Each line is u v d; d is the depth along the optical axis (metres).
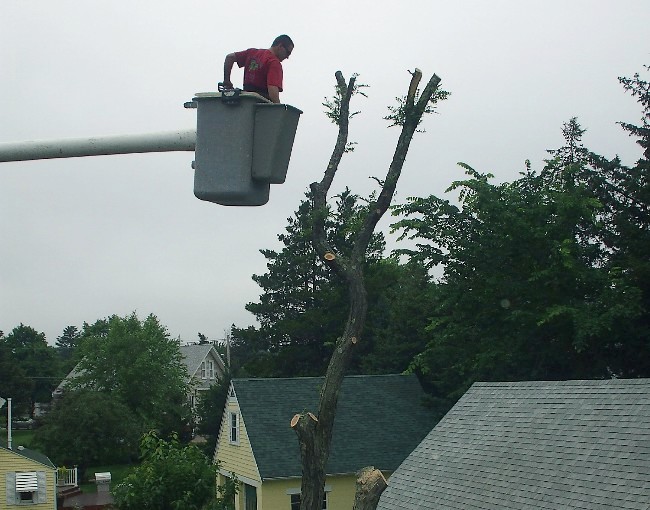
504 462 21.98
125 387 81.25
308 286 67.44
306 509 10.12
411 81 10.48
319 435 10.23
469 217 37.34
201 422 57.19
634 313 34.16
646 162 40.78
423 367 39.38
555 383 24.58
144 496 25.67
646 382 21.27
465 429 25.53
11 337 125.25
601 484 18.11
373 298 60.78
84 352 84.44
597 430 20.50
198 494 26.19
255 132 6.28
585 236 39.16
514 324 36.69
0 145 6.57
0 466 48.72
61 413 64.12
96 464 68.81
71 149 6.56
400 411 42.38
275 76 7.16
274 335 64.56
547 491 19.23
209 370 128.25
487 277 36.62
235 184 6.24
